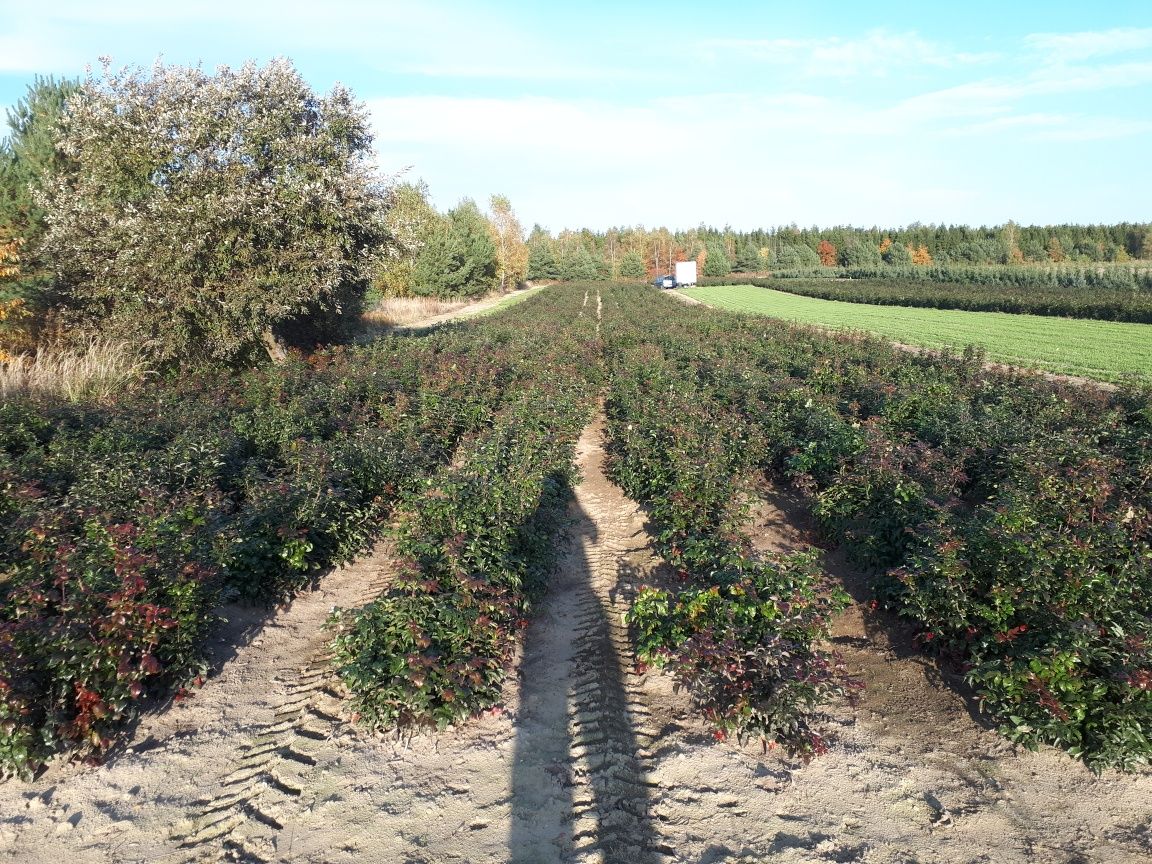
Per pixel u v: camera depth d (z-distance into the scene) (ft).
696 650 22.08
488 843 17.78
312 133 69.15
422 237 194.18
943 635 24.45
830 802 19.07
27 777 19.52
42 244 62.95
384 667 21.66
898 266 330.95
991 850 17.44
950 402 50.21
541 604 30.07
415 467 40.29
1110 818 18.30
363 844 17.81
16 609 22.82
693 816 18.57
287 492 32.53
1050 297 162.30
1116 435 41.55
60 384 57.93
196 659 24.63
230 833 18.26
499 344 90.58
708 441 41.63
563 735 21.90
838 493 34.99
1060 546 23.82
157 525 26.71
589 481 47.55
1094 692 20.02
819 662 21.71
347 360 71.31
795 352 79.10
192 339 68.03
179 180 62.49
